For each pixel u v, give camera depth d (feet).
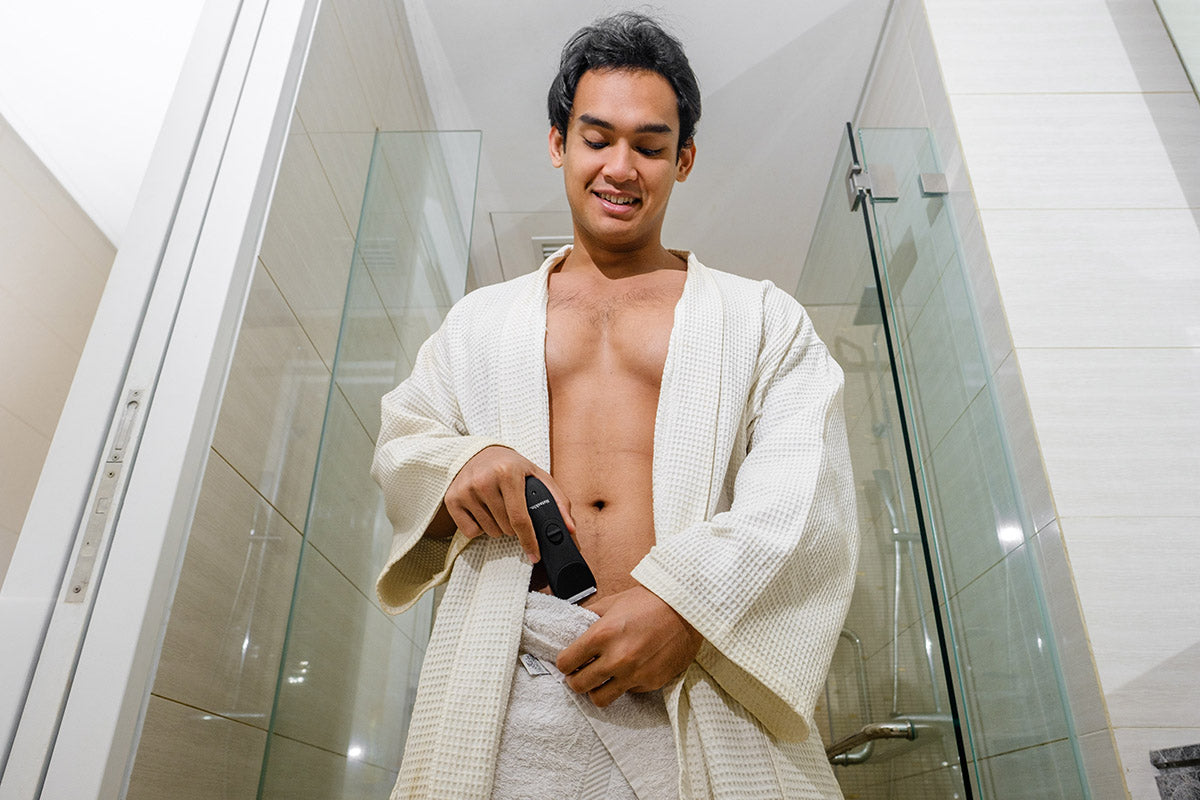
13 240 6.39
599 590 2.46
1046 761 4.09
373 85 5.73
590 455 2.69
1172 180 5.47
